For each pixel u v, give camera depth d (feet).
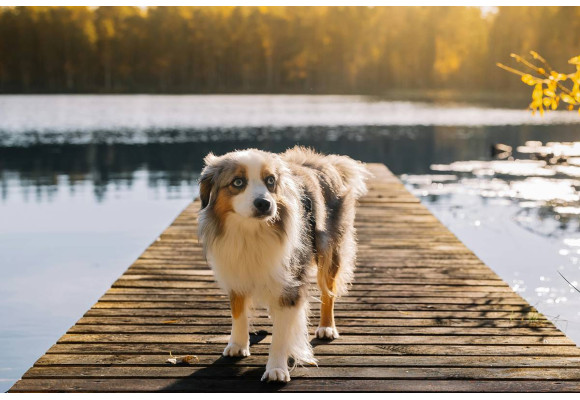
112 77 236.02
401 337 13.94
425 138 77.82
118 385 11.39
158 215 33.99
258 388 11.32
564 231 28.86
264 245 11.19
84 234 29.58
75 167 53.01
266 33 245.04
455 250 22.27
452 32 251.19
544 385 11.49
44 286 21.59
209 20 242.17
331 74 253.24
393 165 54.39
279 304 11.59
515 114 131.23
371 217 28.30
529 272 22.50
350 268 14.61
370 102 186.29
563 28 216.95
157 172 50.37
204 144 69.21
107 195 40.06
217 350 13.11
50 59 228.22
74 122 102.53
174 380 11.64
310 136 78.33
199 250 22.03
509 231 29.04
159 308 15.84
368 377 11.81
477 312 15.69
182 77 245.04
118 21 235.81
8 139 75.25
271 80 249.96
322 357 12.76
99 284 21.88
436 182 44.24
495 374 11.94
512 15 235.81
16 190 41.88
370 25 253.44
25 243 27.76
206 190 11.59
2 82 225.97
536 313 15.51
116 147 67.10
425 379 11.75
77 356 12.73
